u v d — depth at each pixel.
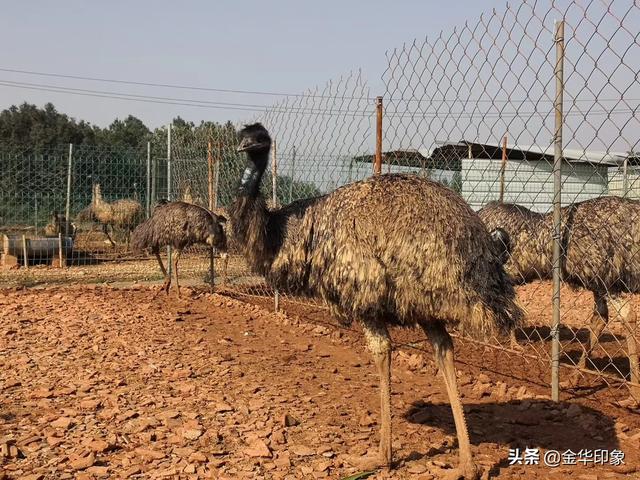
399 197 2.82
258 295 7.82
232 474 2.90
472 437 3.38
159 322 6.21
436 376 4.50
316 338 5.67
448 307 2.70
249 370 4.59
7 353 4.95
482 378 4.34
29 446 3.19
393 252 2.74
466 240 2.75
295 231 3.17
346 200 2.93
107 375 4.41
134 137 36.16
